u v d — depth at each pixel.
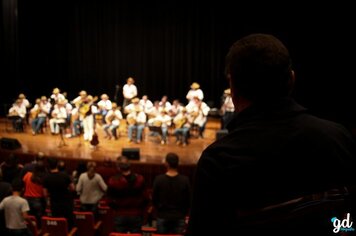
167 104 14.93
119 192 6.42
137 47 19.53
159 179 6.10
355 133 14.23
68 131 15.59
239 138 0.97
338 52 15.86
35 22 19.12
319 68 16.34
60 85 19.97
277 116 0.98
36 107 15.27
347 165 0.97
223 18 18.34
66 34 19.70
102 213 7.95
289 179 0.93
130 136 14.06
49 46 19.56
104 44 19.72
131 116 14.08
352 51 15.56
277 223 0.92
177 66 19.38
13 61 18.62
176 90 19.55
